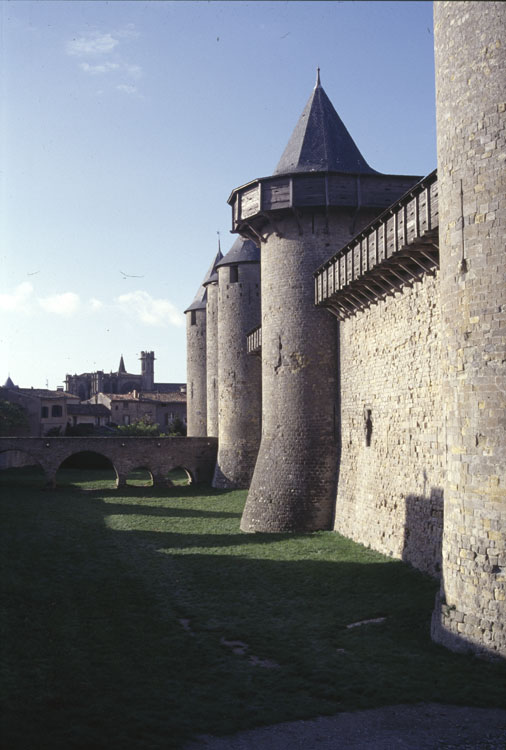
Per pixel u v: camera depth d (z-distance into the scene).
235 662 13.40
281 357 31.16
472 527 13.78
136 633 15.12
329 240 30.53
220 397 50.25
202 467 53.25
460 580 13.95
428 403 21.16
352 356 28.30
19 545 25.84
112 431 81.94
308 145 31.48
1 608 16.39
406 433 22.77
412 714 10.80
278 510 30.19
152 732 9.92
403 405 23.03
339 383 30.02
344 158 31.38
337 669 12.79
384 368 24.73
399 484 23.27
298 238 30.91
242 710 10.91
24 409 71.06
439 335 20.36
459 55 14.70
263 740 9.86
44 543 26.62
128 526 31.92
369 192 30.09
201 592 19.31
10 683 11.48
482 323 13.91
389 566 21.73
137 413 104.44
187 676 12.56
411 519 22.19
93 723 10.06
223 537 28.75
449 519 14.55
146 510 37.94
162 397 108.81
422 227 18.55
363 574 20.92
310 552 24.80
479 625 13.38
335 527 29.38
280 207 30.31
